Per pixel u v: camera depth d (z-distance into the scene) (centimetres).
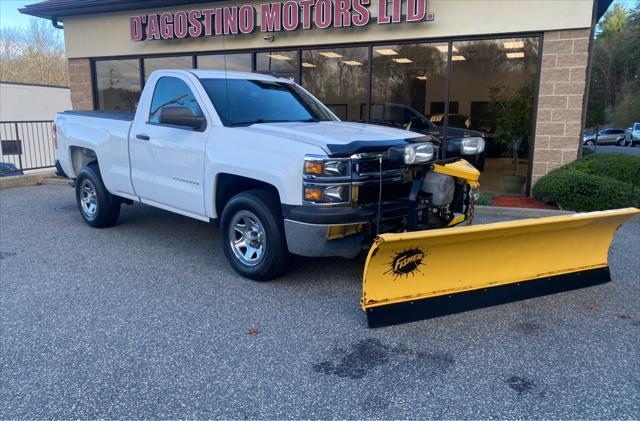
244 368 326
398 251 359
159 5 1116
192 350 349
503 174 923
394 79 972
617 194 736
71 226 703
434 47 929
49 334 371
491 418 276
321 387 305
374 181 421
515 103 894
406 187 452
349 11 946
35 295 446
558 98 852
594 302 439
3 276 495
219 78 541
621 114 3650
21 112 2425
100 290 460
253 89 550
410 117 970
